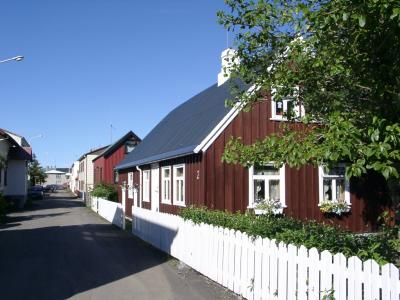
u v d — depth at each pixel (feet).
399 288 16.29
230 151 24.90
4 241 53.01
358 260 18.10
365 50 19.56
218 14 24.58
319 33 19.93
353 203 54.95
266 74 24.62
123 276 33.14
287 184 52.75
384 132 16.84
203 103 68.33
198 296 27.48
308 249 21.93
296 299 21.94
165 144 67.97
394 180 21.03
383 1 15.87
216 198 50.31
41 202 160.97
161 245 45.57
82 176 219.00
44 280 32.01
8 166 129.18
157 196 68.64
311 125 24.36
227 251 29.71
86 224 75.25
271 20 23.52
